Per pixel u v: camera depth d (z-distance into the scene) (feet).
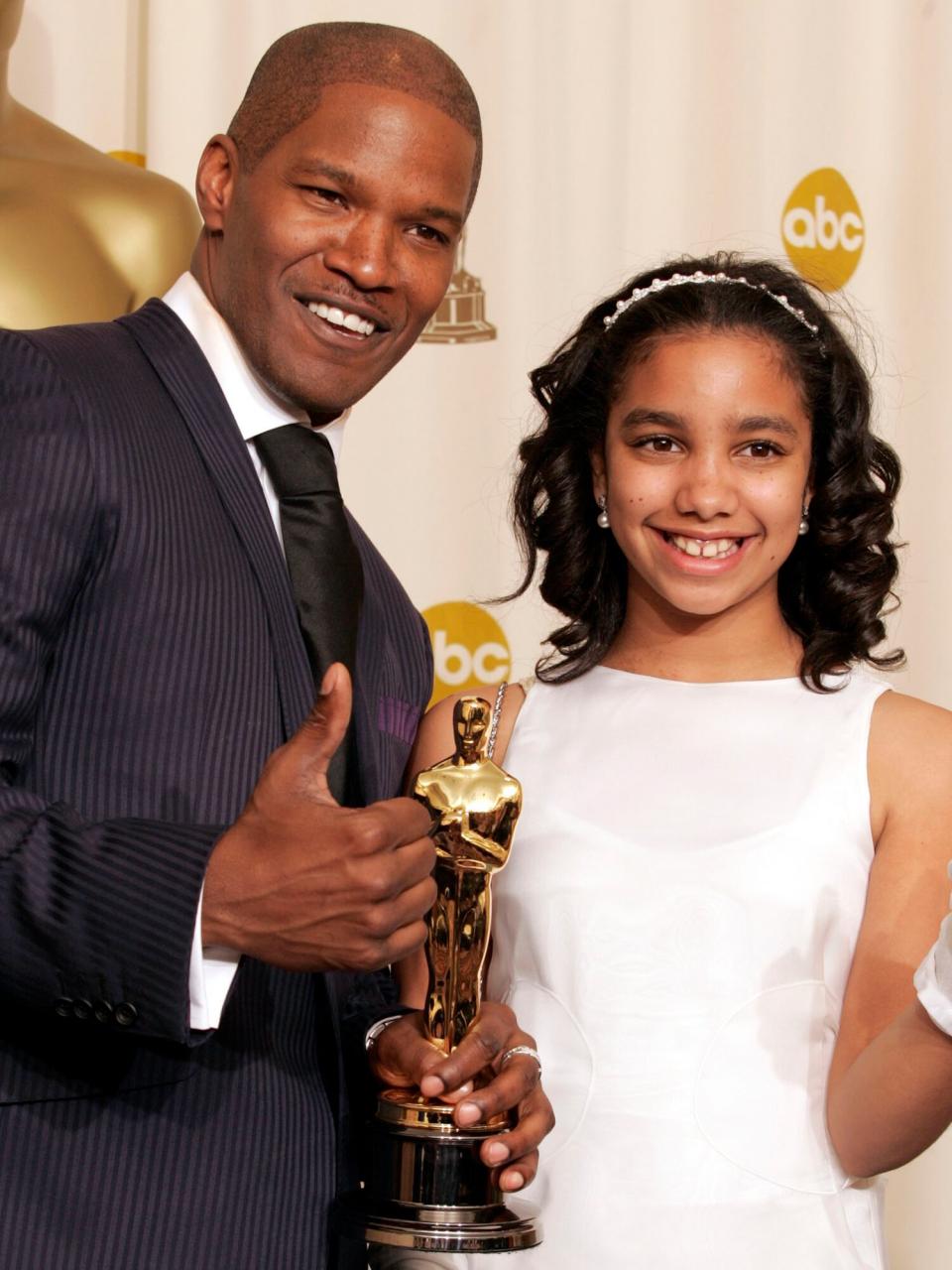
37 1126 5.13
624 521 6.59
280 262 5.87
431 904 4.86
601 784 6.61
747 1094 6.14
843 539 6.84
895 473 7.09
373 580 6.65
